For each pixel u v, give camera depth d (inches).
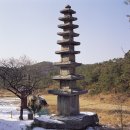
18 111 1736.0
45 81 3499.0
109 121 1544.0
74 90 1304.1
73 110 1307.8
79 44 1343.5
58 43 1332.4
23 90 1529.3
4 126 1258.0
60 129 1213.7
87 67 3700.8
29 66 2261.3
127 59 2260.1
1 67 1669.5
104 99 2522.1
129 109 1963.6
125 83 2637.8
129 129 1325.0
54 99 2733.8
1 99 2694.4
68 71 1314.0
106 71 3093.0
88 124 1298.0
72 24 1332.4
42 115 1437.0
